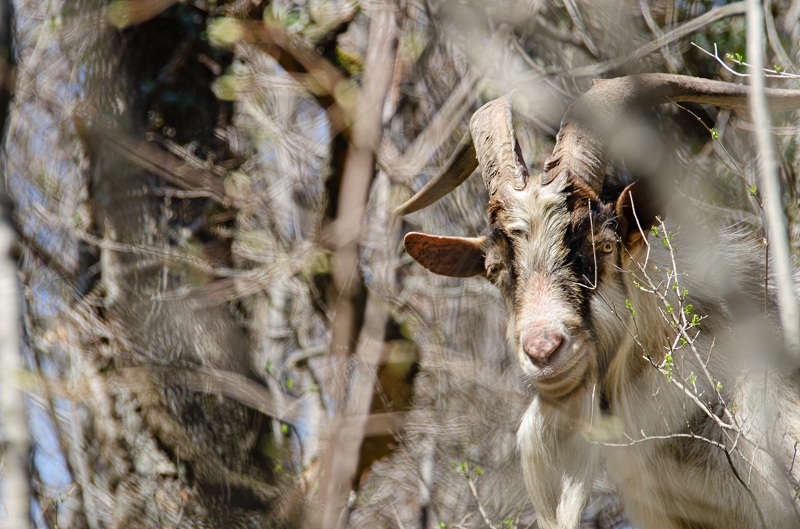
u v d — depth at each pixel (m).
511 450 11.99
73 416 11.56
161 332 11.97
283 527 11.50
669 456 8.80
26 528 6.84
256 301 14.18
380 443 12.18
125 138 12.97
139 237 12.85
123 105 13.19
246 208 13.88
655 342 8.69
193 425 11.73
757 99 7.14
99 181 12.86
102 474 11.52
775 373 8.70
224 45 13.60
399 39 14.05
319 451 11.91
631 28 12.73
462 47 13.55
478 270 9.45
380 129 13.24
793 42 12.63
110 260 12.42
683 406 8.73
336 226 12.70
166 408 11.72
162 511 11.42
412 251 9.49
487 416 12.46
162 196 13.19
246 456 11.83
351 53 14.16
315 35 13.92
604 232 8.16
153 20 13.34
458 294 13.96
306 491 11.70
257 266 14.08
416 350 12.92
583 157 8.33
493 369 13.16
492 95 13.37
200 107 13.74
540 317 7.89
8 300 7.44
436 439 12.36
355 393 12.16
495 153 8.64
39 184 12.96
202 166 13.41
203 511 11.50
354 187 12.76
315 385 12.65
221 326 12.41
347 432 11.48
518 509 10.90
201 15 13.62
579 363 8.04
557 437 8.94
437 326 13.76
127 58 13.25
